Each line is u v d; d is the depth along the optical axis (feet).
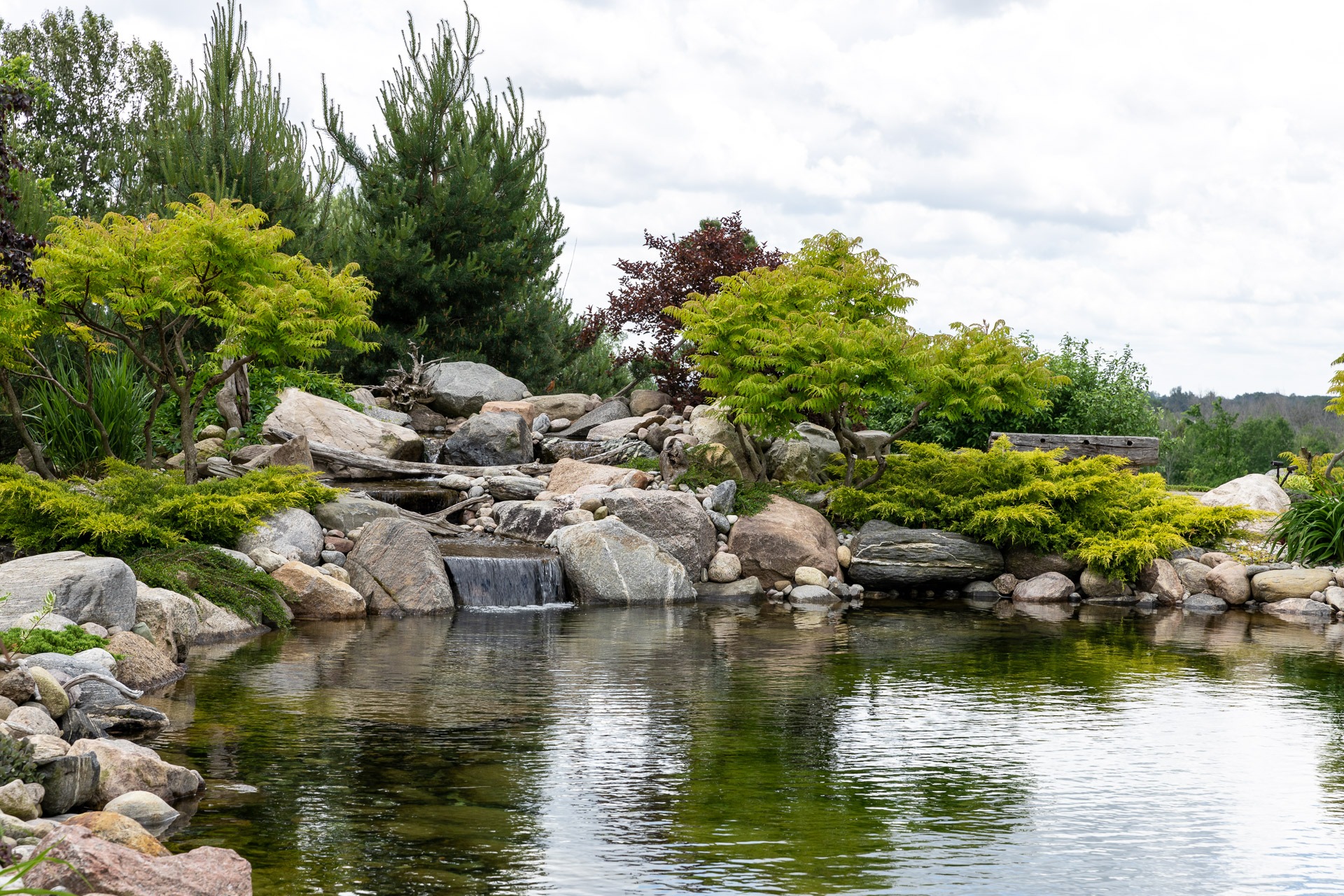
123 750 24.93
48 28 186.50
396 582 55.98
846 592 66.39
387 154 108.58
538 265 113.70
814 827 23.98
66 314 63.05
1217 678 41.32
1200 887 20.83
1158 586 66.44
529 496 73.87
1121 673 42.29
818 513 71.97
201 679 37.88
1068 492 70.03
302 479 61.26
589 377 120.67
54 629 34.65
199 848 20.71
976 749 30.60
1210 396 278.87
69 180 161.48
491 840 22.72
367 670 40.09
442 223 107.45
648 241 108.58
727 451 76.33
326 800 25.04
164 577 46.75
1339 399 91.50
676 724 32.71
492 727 31.81
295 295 60.49
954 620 56.65
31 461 72.23
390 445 80.38
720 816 24.56
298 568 53.26
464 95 110.73
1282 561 67.77
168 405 82.38
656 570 61.77
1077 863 21.98
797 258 80.53
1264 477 81.41
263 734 30.66
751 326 73.56
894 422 102.99
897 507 71.61
